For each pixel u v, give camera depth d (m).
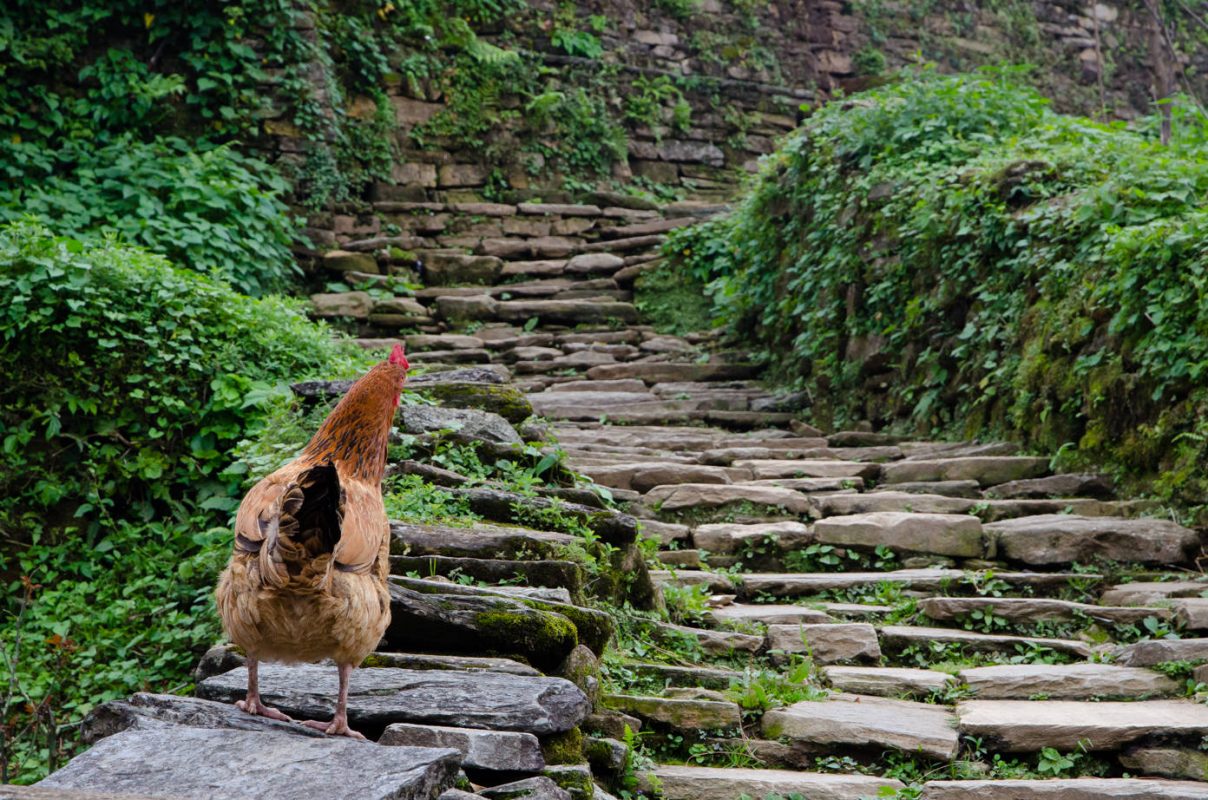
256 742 3.03
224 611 2.96
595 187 15.63
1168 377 6.93
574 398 10.19
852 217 10.20
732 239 12.67
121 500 7.75
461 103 14.91
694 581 6.46
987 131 10.52
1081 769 4.60
